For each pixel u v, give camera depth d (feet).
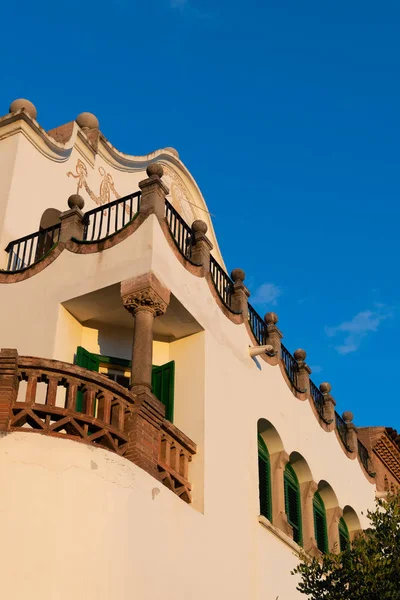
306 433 70.08
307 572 49.08
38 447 42.29
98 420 44.65
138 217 55.16
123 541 42.75
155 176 56.54
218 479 53.57
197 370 56.29
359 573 47.11
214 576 49.78
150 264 52.65
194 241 60.80
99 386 45.70
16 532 39.91
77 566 40.27
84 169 71.05
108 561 41.55
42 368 44.27
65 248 56.85
